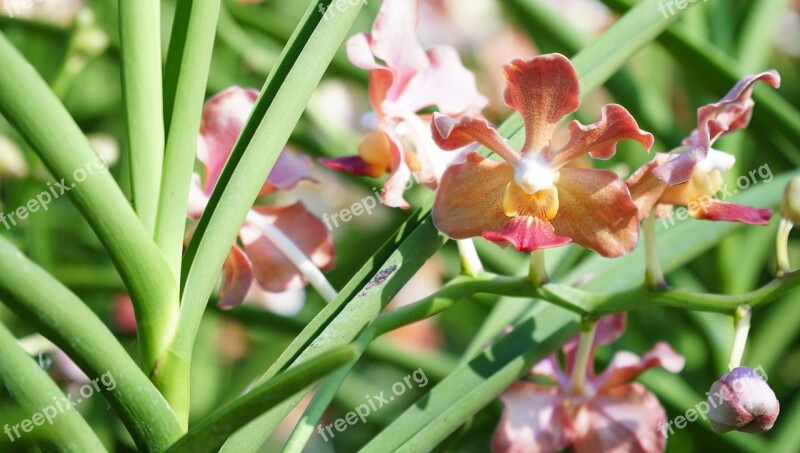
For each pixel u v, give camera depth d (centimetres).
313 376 54
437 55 67
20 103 56
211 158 66
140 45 59
